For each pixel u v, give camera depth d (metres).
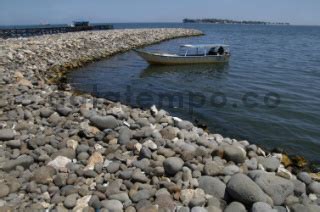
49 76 18.52
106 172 6.67
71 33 39.06
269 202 5.63
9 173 6.42
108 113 10.14
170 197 5.77
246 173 6.60
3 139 7.72
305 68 25.56
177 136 8.74
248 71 23.84
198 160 7.19
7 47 21.31
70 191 5.88
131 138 8.27
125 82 19.67
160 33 54.62
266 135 11.35
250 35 80.75
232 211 5.39
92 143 7.94
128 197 5.79
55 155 7.17
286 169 8.00
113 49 32.22
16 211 5.36
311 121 12.73
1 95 11.35
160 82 19.88
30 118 9.41
